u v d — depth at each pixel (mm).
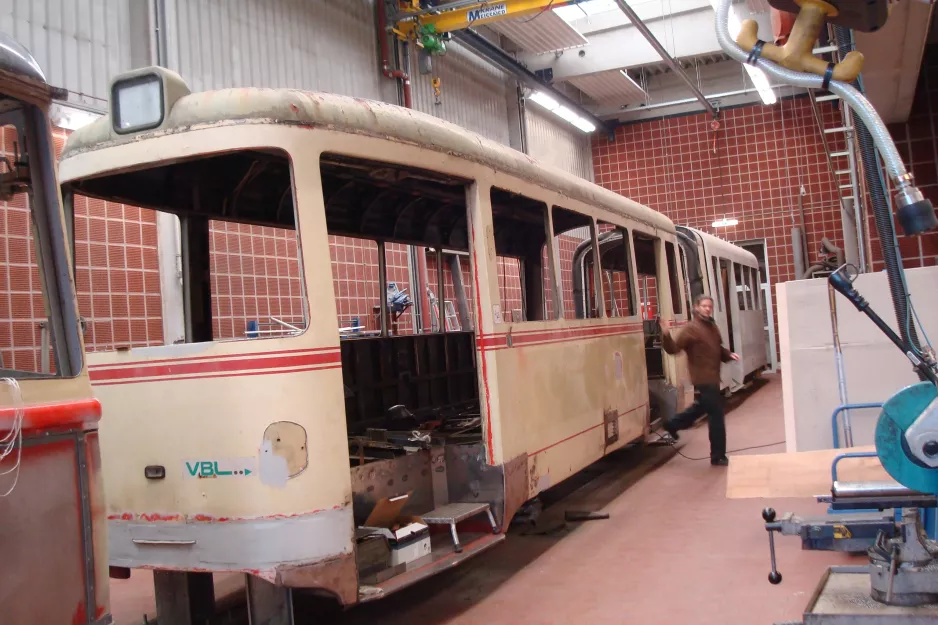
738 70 19141
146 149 4160
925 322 5426
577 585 5121
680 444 10195
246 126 3996
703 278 12195
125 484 4246
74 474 3076
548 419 6090
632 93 18328
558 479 6191
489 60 14336
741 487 4449
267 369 3963
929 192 8992
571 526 6664
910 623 3268
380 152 4473
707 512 6723
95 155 4305
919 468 3133
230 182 5191
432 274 11750
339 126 4254
